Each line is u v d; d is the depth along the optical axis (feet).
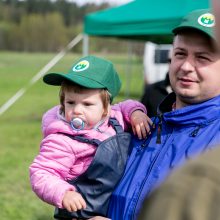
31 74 111.55
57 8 190.80
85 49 31.37
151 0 22.95
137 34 22.65
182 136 6.67
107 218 6.94
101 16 24.40
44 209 20.86
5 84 89.61
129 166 7.17
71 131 7.16
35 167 7.11
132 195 6.77
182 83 6.65
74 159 7.14
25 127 44.06
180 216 2.70
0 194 22.79
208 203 2.69
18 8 192.65
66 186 6.85
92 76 7.27
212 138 6.39
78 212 7.11
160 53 53.42
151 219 2.76
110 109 7.66
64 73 7.42
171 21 21.09
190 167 2.80
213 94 6.61
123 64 126.62
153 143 7.06
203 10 6.54
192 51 6.54
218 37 2.99
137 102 7.94
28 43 183.83
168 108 7.41
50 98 70.44
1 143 36.06
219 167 2.76
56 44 181.27
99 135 7.27
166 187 2.78
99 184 7.03
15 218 19.70
